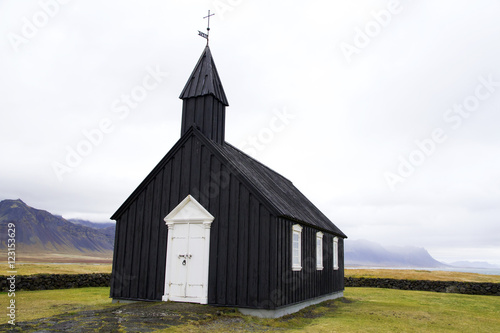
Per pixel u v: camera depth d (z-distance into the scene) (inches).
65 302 671.8
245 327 490.6
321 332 488.7
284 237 600.4
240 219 592.7
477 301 911.7
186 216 634.8
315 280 762.2
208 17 791.7
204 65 734.5
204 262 603.2
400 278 1352.1
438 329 539.2
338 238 993.5
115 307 586.2
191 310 541.6
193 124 669.9
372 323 567.5
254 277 564.7
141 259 664.4
